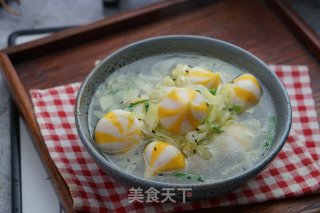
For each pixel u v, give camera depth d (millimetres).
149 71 427
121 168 359
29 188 432
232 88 387
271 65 500
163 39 428
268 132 383
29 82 488
